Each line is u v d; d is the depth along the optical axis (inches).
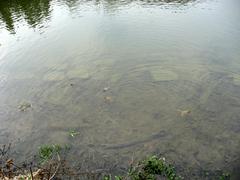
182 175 327.9
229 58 591.2
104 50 677.9
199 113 438.6
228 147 366.3
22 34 818.8
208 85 509.4
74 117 450.3
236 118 419.8
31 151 382.6
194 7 936.9
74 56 660.1
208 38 692.7
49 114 462.0
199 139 384.8
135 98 491.5
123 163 351.3
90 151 375.9
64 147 386.0
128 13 928.3
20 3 1154.7
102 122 434.9
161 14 893.8
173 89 510.0
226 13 848.9
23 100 505.7
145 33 756.6
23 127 433.7
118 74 571.5
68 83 550.0
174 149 370.3
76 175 330.6
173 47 668.1
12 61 665.6
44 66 627.8
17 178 321.1
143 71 577.9
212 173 327.6
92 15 937.5
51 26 863.7
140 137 397.7
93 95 507.2
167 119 432.1
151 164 314.5
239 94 475.2
